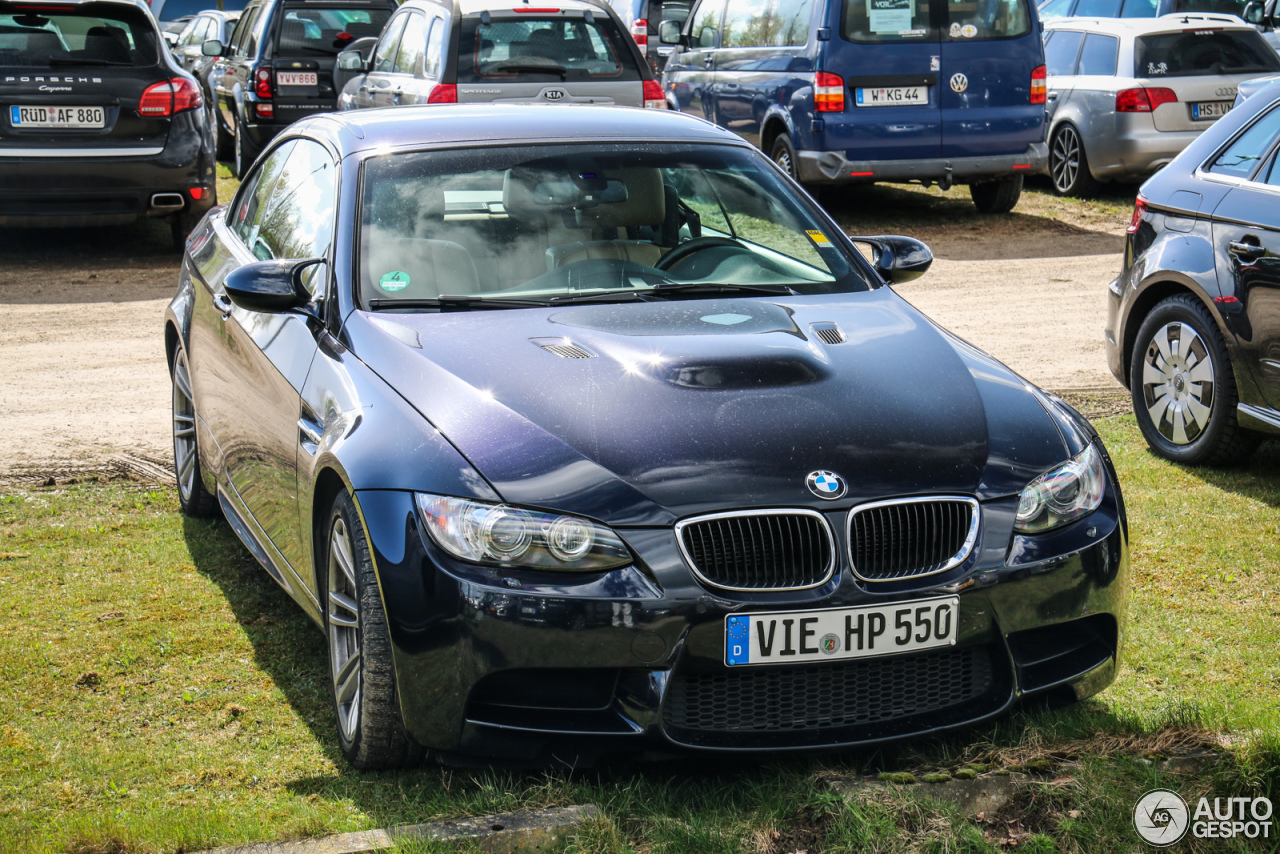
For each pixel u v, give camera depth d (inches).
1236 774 118.4
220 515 211.5
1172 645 159.5
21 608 171.9
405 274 154.3
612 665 115.2
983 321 343.9
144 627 166.2
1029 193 560.1
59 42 400.2
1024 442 130.0
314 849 109.3
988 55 473.1
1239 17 599.5
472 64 424.5
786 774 121.9
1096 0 623.2
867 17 463.8
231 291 152.8
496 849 110.9
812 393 130.6
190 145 414.6
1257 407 212.7
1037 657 127.2
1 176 392.2
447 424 125.9
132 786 127.3
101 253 443.2
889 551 120.3
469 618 115.6
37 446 244.5
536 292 154.9
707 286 158.4
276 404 155.8
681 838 111.6
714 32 551.8
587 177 170.6
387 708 123.3
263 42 567.8
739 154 184.2
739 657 116.0
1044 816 116.2
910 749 126.7
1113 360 247.4
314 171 179.9
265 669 154.6
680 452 121.1
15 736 137.3
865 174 471.2
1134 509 207.9
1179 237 226.5
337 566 134.4
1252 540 193.6
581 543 115.6
